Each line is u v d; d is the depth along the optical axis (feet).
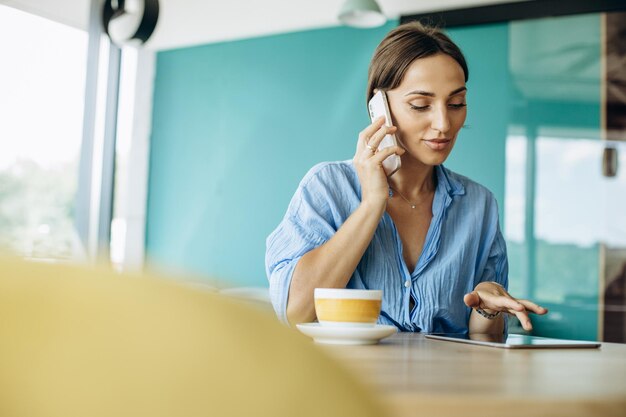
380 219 4.66
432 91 4.81
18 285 0.38
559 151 14.92
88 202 17.93
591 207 14.64
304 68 17.52
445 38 4.98
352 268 4.47
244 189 18.04
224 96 18.37
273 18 16.89
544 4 15.10
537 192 15.02
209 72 18.56
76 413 0.36
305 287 4.36
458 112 4.96
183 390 0.38
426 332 4.74
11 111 16.78
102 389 0.37
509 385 1.62
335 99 17.16
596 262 14.51
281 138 17.70
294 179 17.52
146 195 18.97
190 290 0.42
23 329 0.37
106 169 18.54
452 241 5.06
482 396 1.39
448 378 1.77
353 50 16.99
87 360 0.37
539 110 15.14
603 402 1.47
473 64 15.62
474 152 15.56
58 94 17.60
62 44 17.74
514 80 15.33
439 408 1.34
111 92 18.62
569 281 14.64
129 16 9.66
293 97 17.62
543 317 14.69
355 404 0.41
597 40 14.75
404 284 4.84
